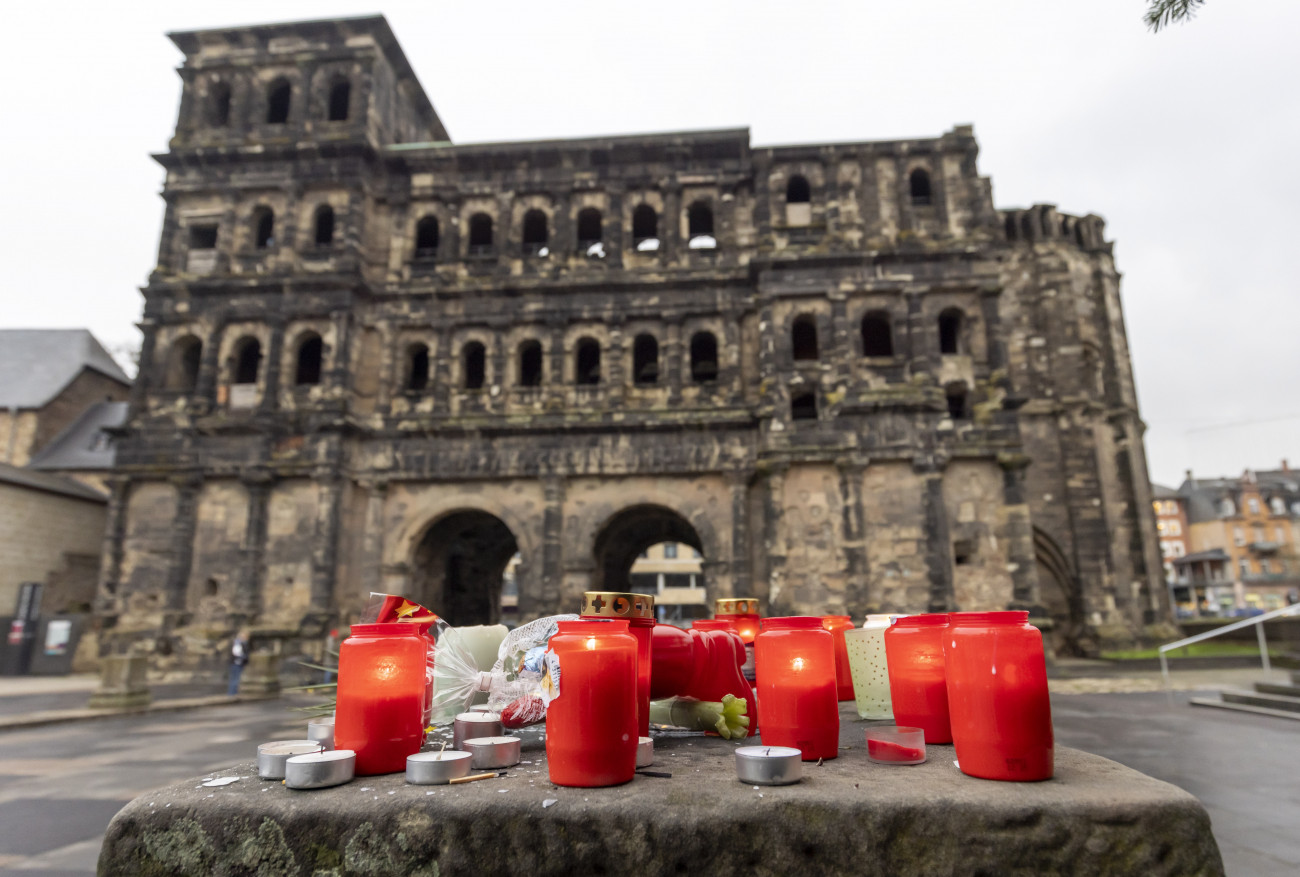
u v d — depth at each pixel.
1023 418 39.59
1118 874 2.76
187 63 36.84
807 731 3.75
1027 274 41.38
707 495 31.89
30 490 38.44
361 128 35.25
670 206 35.09
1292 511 81.69
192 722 18.84
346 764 3.29
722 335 33.75
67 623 35.59
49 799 10.90
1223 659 30.89
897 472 30.70
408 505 32.66
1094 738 14.48
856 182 34.12
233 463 32.47
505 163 35.78
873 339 37.00
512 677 4.97
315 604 30.34
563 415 32.72
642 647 4.07
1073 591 37.38
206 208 35.59
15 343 52.31
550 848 2.86
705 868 2.82
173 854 2.99
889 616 5.95
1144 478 40.62
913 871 2.81
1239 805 9.33
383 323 34.56
